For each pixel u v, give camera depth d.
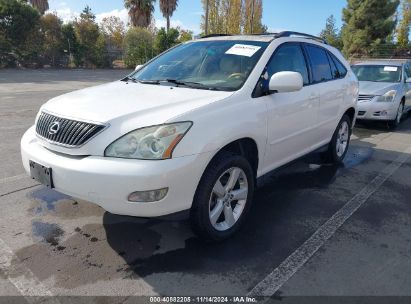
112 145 2.80
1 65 27.06
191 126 2.90
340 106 5.34
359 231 3.67
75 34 31.14
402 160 6.16
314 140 4.85
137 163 2.72
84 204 4.04
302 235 3.56
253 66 3.75
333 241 3.46
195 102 3.15
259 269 3.00
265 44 4.07
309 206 4.22
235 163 3.28
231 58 3.94
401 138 7.86
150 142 2.76
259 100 3.60
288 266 3.04
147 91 3.53
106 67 33.56
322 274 2.95
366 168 5.67
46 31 29.77
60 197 4.20
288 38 4.38
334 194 4.60
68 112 3.08
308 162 5.88
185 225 3.66
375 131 8.54
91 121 2.89
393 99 8.50
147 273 2.91
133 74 4.46
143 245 3.29
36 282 2.76
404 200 4.48
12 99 11.41
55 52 30.20
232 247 3.30
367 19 36.56
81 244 3.28
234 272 2.95
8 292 2.65
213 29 34.97
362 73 9.85
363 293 2.74
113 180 2.71
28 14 27.39
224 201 3.35
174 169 2.77
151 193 2.74
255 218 3.88
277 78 3.54
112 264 3.01
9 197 4.18
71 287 2.72
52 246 3.23
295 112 4.13
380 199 4.48
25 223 3.62
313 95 4.50
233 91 3.46
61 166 2.87
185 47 4.54
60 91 13.95
